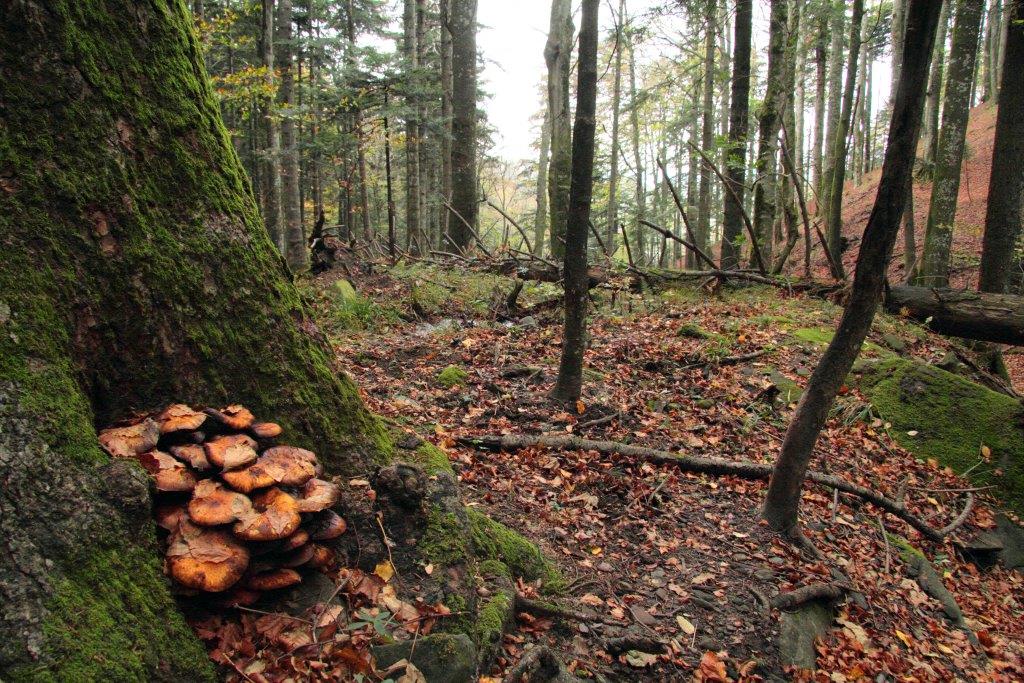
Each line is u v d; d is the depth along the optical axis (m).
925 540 5.94
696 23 13.02
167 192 2.65
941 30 21.17
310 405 2.99
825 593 4.40
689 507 5.27
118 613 1.89
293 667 2.16
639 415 6.82
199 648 2.07
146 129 2.60
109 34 2.52
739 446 6.51
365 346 8.34
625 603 3.98
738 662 3.65
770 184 14.35
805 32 20.31
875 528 5.75
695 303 11.80
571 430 6.12
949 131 12.23
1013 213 10.48
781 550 4.81
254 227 3.02
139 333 2.47
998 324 10.10
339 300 9.99
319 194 26.42
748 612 4.09
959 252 20.31
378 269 12.27
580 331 6.52
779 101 13.91
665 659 3.52
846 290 11.27
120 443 2.23
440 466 3.35
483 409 6.41
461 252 14.97
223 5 19.22
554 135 14.05
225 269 2.79
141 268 2.49
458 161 15.55
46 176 2.28
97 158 2.42
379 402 6.13
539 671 2.92
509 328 10.02
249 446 2.47
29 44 2.27
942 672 4.22
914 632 4.58
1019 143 10.21
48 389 2.06
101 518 1.97
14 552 1.73
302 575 2.52
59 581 1.79
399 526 2.91
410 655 2.38
